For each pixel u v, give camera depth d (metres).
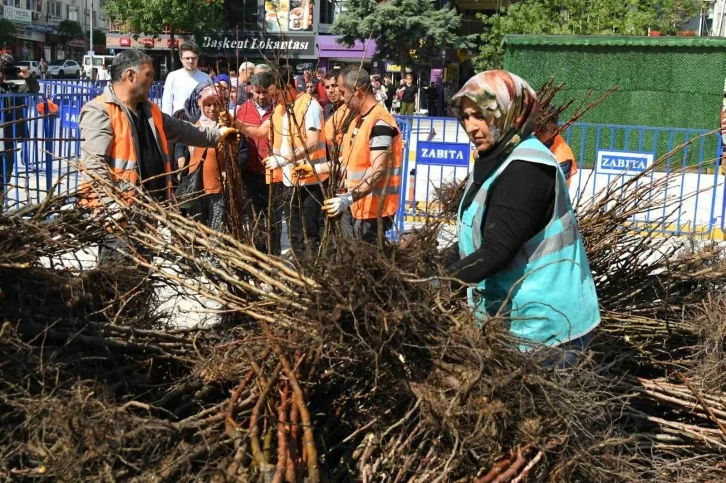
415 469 2.74
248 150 6.00
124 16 31.19
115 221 3.59
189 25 29.81
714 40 14.02
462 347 2.72
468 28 32.78
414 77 28.05
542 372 2.77
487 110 2.88
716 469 3.20
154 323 3.65
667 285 4.13
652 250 4.46
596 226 4.44
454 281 2.89
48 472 2.38
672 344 3.96
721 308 3.90
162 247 3.47
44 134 9.02
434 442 2.74
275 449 2.53
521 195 2.85
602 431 3.03
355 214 5.12
